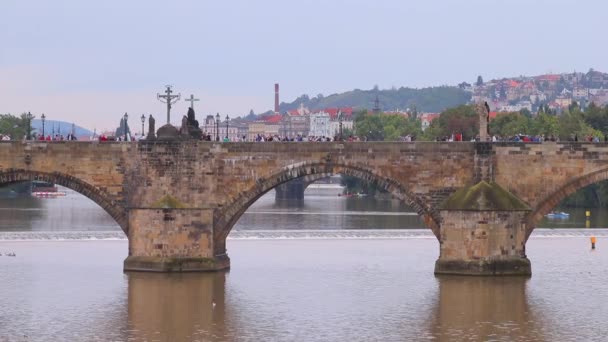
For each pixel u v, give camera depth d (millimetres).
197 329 173500
